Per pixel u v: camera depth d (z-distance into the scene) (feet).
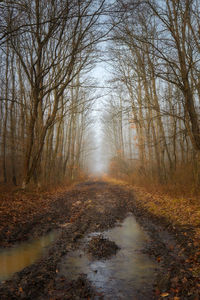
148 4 36.27
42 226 29.04
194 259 17.74
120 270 17.25
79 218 34.55
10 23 37.47
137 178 87.92
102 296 13.71
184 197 42.04
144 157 83.61
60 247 21.93
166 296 13.57
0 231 24.95
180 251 20.07
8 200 39.68
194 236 22.59
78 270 17.19
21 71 70.59
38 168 60.29
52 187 68.08
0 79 65.98
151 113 66.39
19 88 68.64
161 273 16.48
